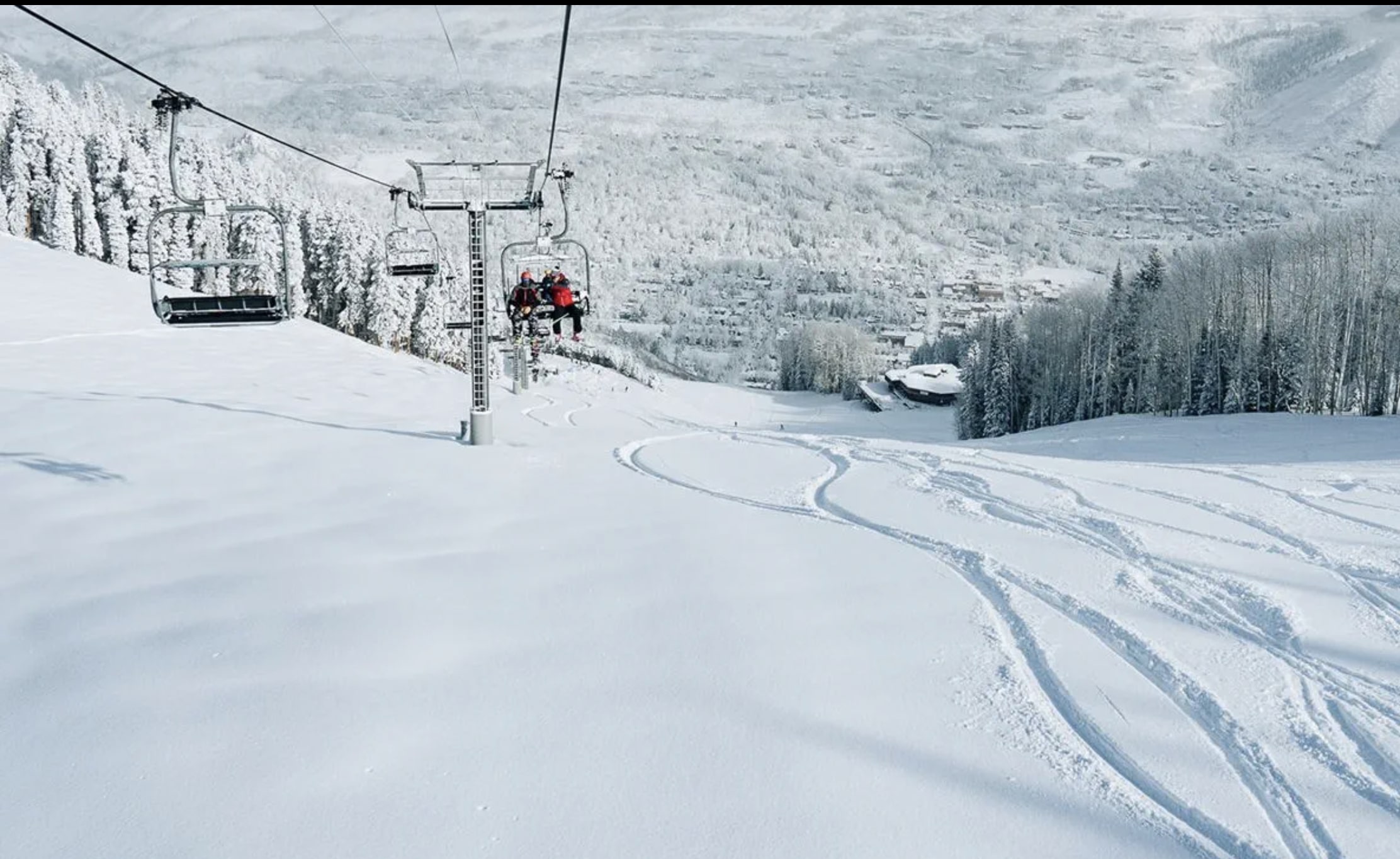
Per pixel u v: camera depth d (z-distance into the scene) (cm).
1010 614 595
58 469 1090
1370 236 4772
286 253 1030
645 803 380
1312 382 4697
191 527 839
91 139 5506
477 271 1364
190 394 1947
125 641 564
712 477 1148
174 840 356
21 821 372
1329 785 388
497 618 598
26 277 4219
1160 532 804
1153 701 466
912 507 930
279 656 536
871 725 446
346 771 405
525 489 1030
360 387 2498
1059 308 7125
